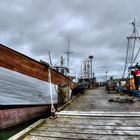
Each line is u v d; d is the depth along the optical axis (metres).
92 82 49.34
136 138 5.61
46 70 10.42
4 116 7.41
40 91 9.77
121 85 25.77
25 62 8.49
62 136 5.80
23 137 5.67
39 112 9.89
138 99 15.27
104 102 14.45
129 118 8.14
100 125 7.03
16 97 7.98
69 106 12.08
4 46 7.31
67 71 20.83
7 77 7.48
